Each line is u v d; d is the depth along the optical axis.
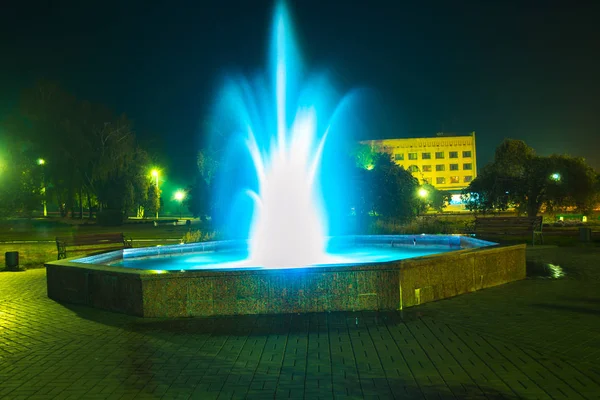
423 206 31.64
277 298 7.25
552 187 33.66
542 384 4.32
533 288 8.92
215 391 4.33
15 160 46.12
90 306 8.16
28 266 14.88
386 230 21.88
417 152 99.94
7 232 35.22
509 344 5.50
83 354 5.54
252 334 6.14
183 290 7.22
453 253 8.45
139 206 53.12
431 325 6.36
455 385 4.33
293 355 5.29
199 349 5.59
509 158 35.84
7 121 48.16
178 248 13.48
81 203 53.22
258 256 12.51
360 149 29.25
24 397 4.32
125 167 49.88
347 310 7.26
